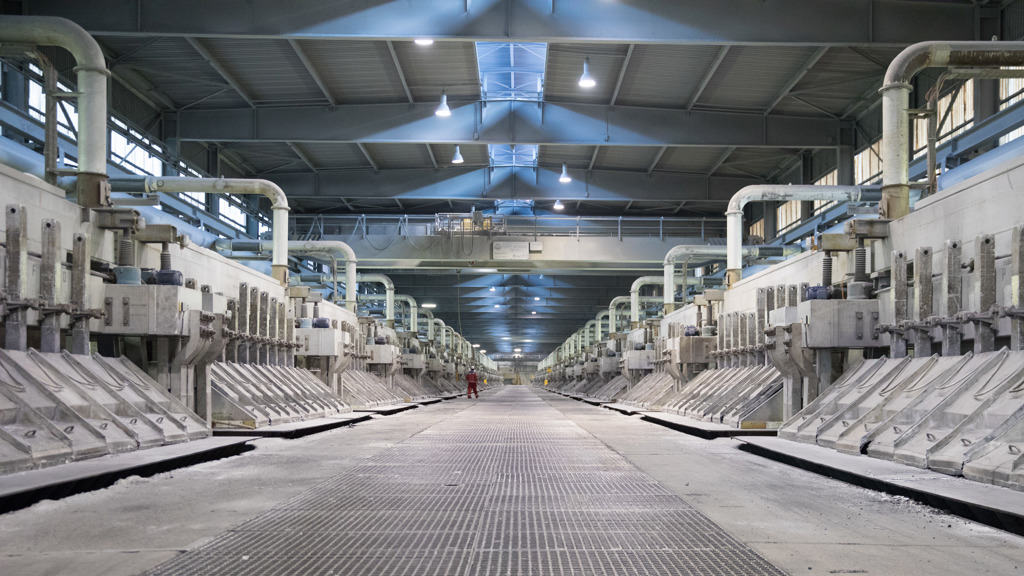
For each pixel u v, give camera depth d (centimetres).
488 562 453
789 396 1339
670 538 520
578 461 991
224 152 3162
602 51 2248
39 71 1980
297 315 2194
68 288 1050
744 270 3478
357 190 3453
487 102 2697
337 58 2305
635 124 2716
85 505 636
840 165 2780
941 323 1020
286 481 789
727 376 1798
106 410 939
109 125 2233
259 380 1567
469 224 3456
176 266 1379
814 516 600
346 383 2420
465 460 997
